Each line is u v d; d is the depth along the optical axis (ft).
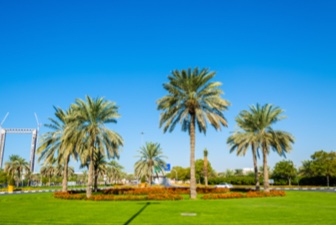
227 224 43.55
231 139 143.43
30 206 72.69
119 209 64.44
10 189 168.45
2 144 414.21
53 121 128.36
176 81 103.04
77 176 422.82
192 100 102.78
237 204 76.23
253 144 139.64
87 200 93.40
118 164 271.08
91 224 43.47
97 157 158.30
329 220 47.01
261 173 294.25
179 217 50.85
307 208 65.72
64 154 115.75
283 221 46.26
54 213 57.31
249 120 128.98
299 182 240.94
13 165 231.91
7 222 45.29
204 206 70.79
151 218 49.65
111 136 106.42
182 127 114.01
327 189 171.42
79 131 105.09
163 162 189.16
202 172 334.03
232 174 394.32
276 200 90.22
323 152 221.87
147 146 188.65
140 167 186.09
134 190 139.33
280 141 128.67
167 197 93.40
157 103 104.53
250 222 45.29
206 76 102.32
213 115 102.01
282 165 244.63
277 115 127.54
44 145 128.67
